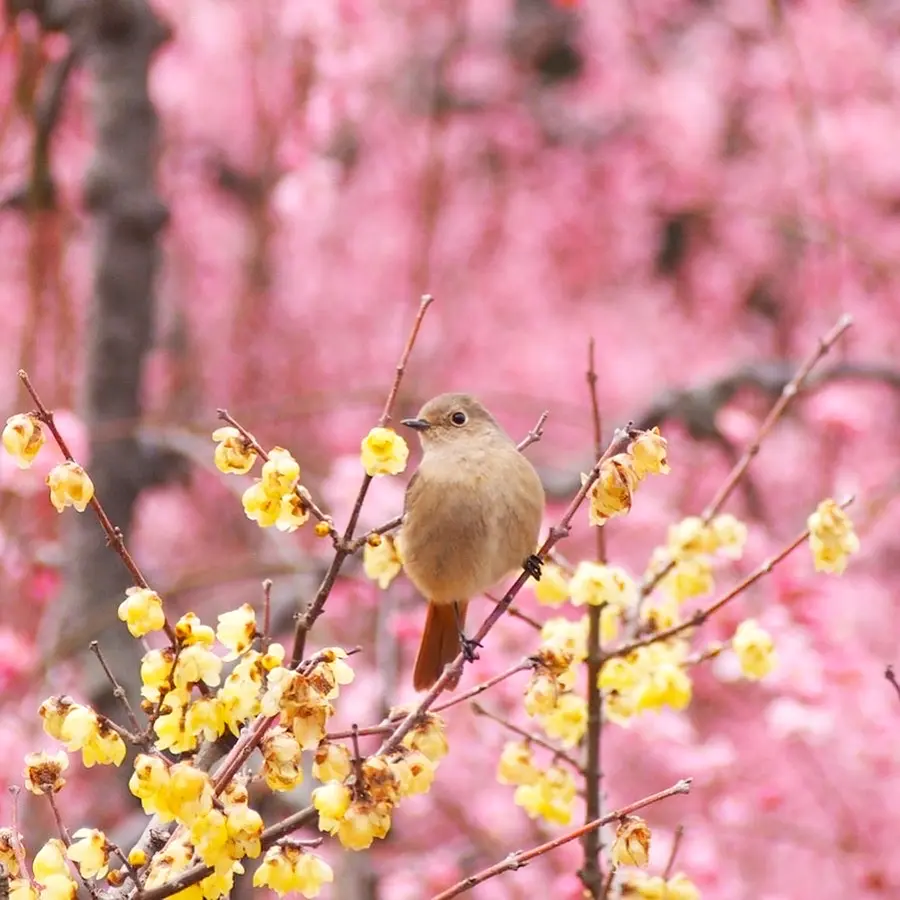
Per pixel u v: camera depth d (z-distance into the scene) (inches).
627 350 727.1
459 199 725.9
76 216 515.8
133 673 412.5
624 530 553.9
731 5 777.6
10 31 430.3
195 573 459.2
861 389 637.3
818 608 414.9
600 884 233.3
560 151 765.9
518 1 784.9
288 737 163.0
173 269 677.9
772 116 751.7
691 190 761.0
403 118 709.3
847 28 749.9
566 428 689.0
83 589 432.8
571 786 238.8
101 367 448.8
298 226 658.8
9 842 170.7
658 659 242.8
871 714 438.3
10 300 600.4
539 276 748.0
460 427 273.3
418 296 674.2
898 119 736.3
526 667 193.2
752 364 519.8
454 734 465.1
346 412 664.4
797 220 698.2
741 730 492.1
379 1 648.4
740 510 608.4
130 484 444.5
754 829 462.0
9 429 171.3
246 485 454.9
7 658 409.1
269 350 681.0
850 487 569.0
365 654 463.8
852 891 477.1
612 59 782.5
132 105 448.8
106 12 438.3
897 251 713.6
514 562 272.5
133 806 446.9
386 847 481.4
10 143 480.1
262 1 624.1
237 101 652.7
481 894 459.5
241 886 331.9
